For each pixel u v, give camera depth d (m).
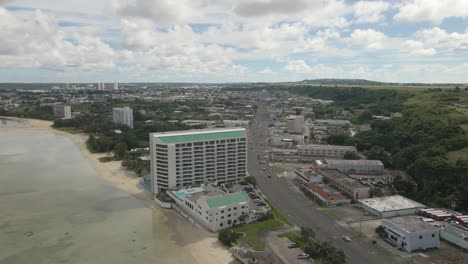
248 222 180.62
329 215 192.75
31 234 169.00
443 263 141.25
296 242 158.00
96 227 177.62
